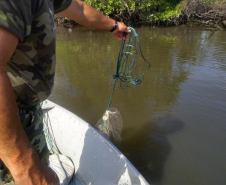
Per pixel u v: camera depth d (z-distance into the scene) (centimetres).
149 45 675
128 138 278
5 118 58
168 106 341
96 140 190
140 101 358
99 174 174
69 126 220
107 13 968
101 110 337
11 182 108
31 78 90
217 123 299
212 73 439
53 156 206
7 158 64
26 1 65
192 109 330
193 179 222
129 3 984
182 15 1030
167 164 240
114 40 774
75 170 192
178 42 696
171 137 279
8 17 59
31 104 101
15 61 81
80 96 378
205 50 595
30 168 68
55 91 396
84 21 135
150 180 221
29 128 103
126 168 158
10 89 60
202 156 248
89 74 468
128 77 208
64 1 106
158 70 473
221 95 360
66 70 495
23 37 70
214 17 973
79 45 723
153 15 1008
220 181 218
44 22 79
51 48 90
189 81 414
